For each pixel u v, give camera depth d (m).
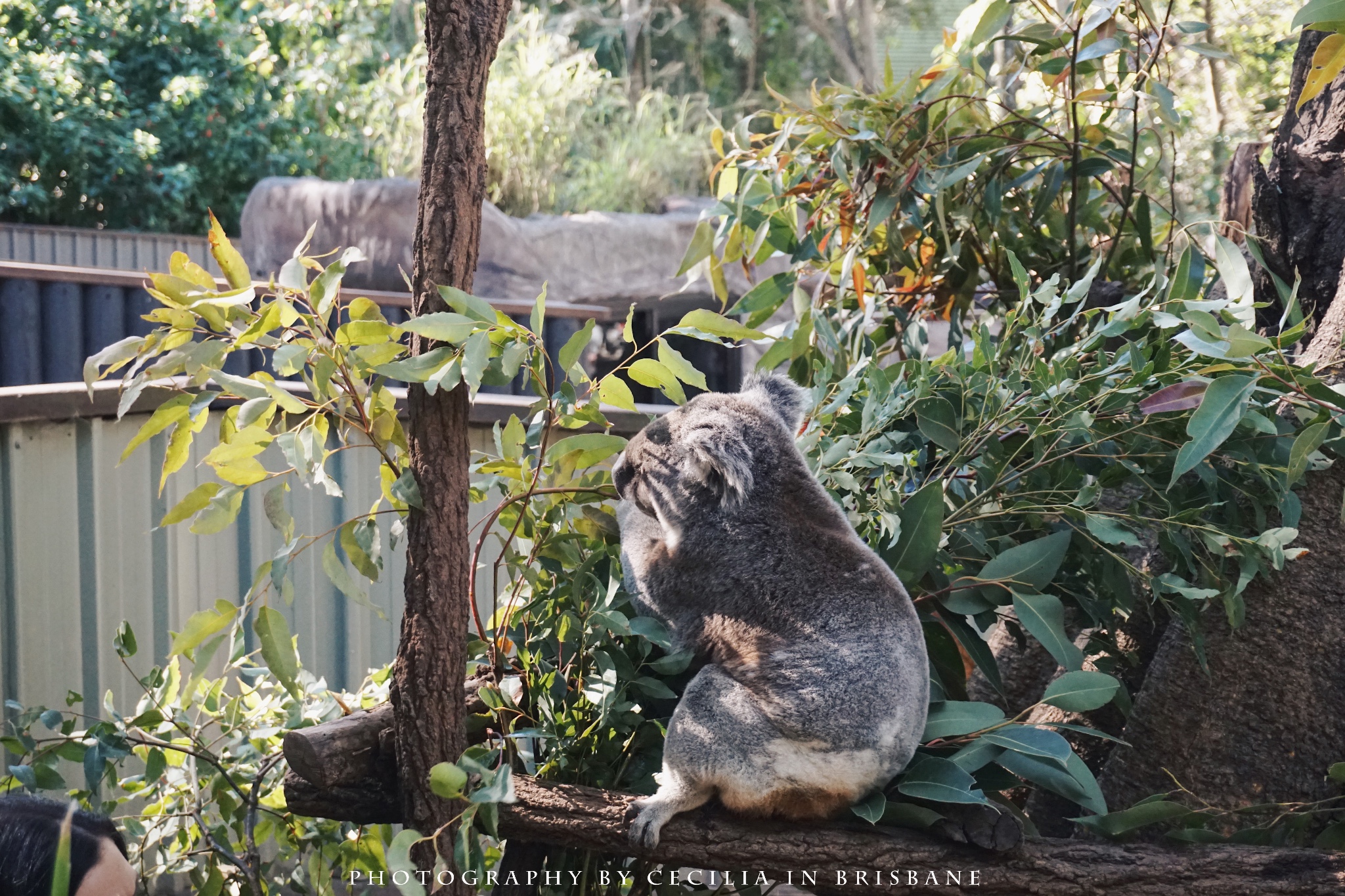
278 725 2.80
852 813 2.12
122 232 10.88
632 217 8.40
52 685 3.11
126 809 3.36
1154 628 2.80
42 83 11.75
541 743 2.37
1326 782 2.44
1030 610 2.38
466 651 2.29
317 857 2.78
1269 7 10.66
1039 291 2.81
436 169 2.03
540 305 2.08
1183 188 10.45
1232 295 2.79
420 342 2.12
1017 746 2.13
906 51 19.62
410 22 13.73
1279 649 2.50
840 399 2.89
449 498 2.07
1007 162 3.51
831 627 2.11
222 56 13.30
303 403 2.03
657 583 2.34
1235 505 2.62
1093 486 2.50
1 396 2.93
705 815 2.08
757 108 16.89
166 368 1.94
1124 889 2.02
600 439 2.32
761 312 3.67
